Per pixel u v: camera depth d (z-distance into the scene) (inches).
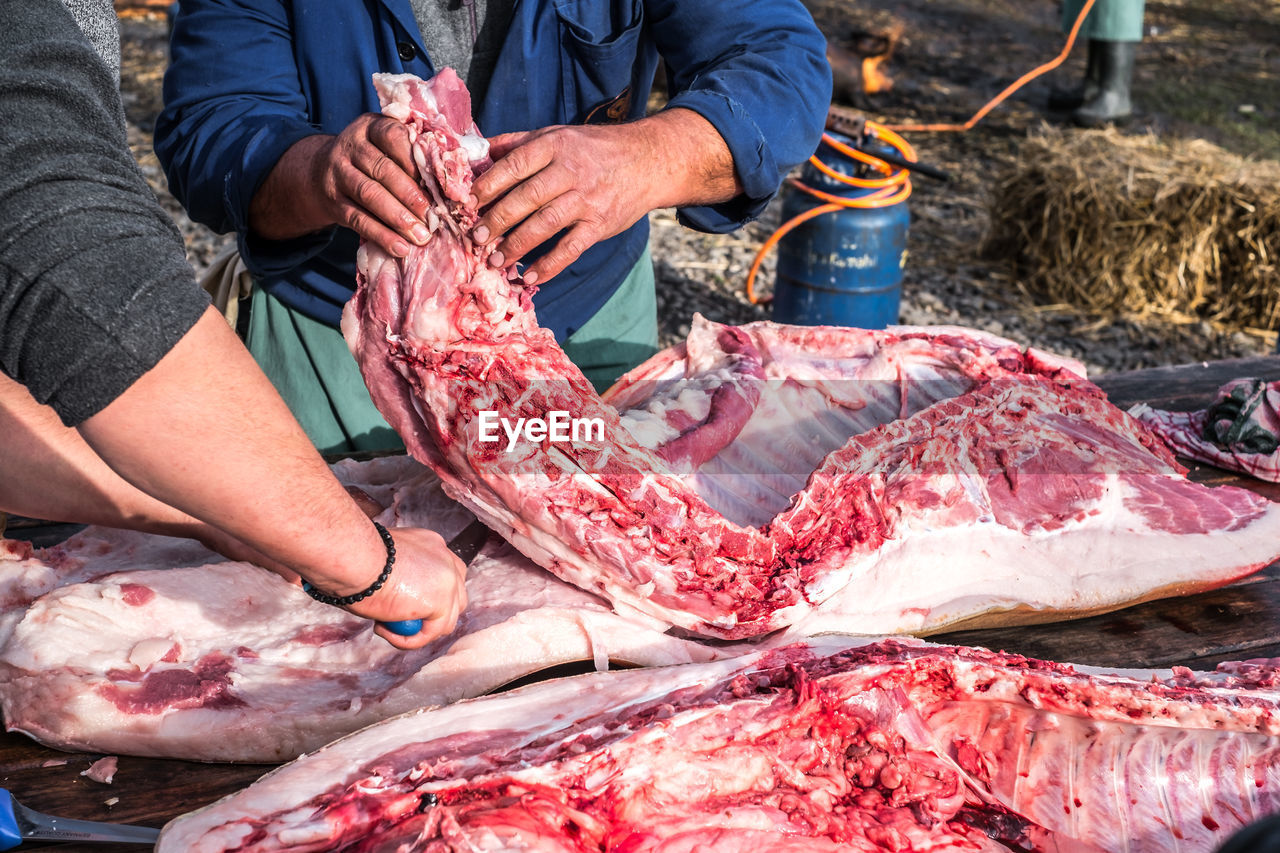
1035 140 289.1
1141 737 69.6
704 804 63.2
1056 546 87.6
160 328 48.0
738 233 301.4
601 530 76.6
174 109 94.7
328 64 95.7
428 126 70.6
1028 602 84.3
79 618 76.1
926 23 504.7
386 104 71.6
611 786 61.9
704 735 64.2
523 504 76.3
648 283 124.8
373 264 76.4
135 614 77.8
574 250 77.0
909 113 380.5
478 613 80.4
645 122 83.2
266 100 94.7
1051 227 270.1
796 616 80.7
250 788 60.7
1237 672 75.7
